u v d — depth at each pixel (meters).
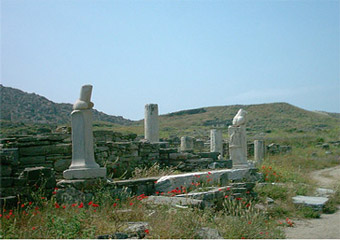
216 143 22.12
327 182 18.27
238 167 15.97
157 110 18.05
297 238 8.99
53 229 6.71
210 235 7.38
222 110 92.00
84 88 9.27
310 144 38.28
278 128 67.31
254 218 9.10
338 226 10.28
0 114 54.28
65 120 61.69
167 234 6.99
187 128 65.50
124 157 14.09
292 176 16.92
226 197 10.66
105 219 7.51
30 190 8.53
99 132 15.31
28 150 11.81
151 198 9.62
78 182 8.82
